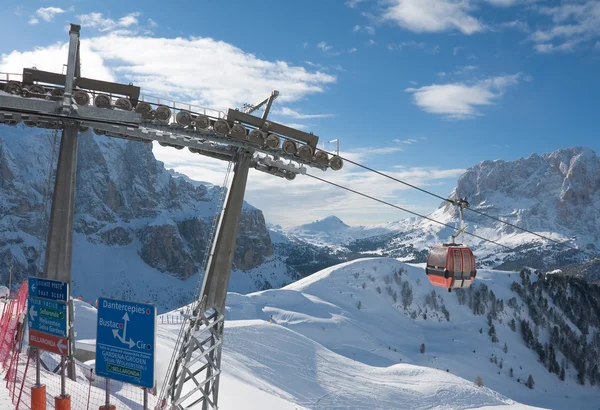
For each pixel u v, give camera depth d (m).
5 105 21.97
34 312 16.59
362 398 130.12
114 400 19.77
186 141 25.05
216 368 23.66
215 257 24.03
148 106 24.28
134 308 13.58
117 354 13.79
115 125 23.84
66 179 23.94
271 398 59.56
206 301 23.56
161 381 40.56
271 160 26.02
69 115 22.83
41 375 22.11
